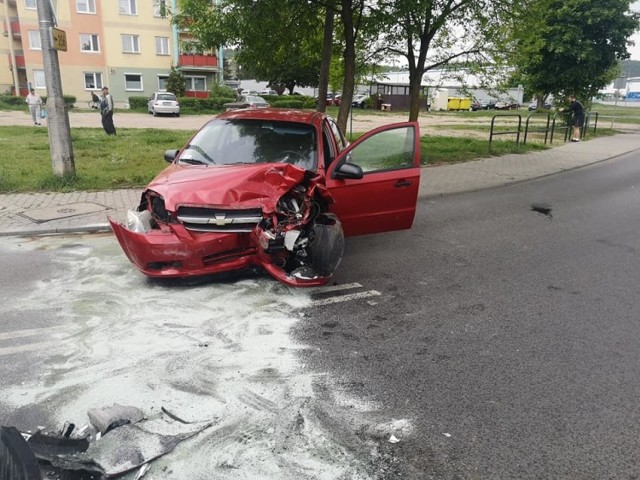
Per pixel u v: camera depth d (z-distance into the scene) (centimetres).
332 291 527
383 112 4747
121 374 362
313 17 1204
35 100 2328
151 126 2508
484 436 310
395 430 313
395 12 1079
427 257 649
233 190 468
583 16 2325
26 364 373
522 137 2309
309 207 503
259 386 353
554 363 396
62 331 423
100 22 4384
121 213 785
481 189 1132
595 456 295
